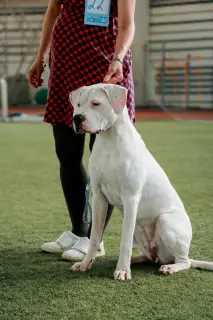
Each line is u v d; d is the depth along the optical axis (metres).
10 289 2.38
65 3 2.87
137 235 2.71
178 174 5.62
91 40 2.80
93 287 2.41
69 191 3.03
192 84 19.08
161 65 19.41
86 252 2.89
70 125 2.87
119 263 2.54
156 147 7.85
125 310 2.15
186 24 18.86
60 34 2.86
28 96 20.22
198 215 3.86
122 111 2.45
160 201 2.61
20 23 20.47
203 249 3.05
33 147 7.97
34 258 2.89
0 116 14.16
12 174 5.64
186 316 2.09
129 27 2.66
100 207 2.64
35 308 2.16
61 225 3.61
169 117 14.64
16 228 3.52
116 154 2.45
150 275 2.58
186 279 2.51
